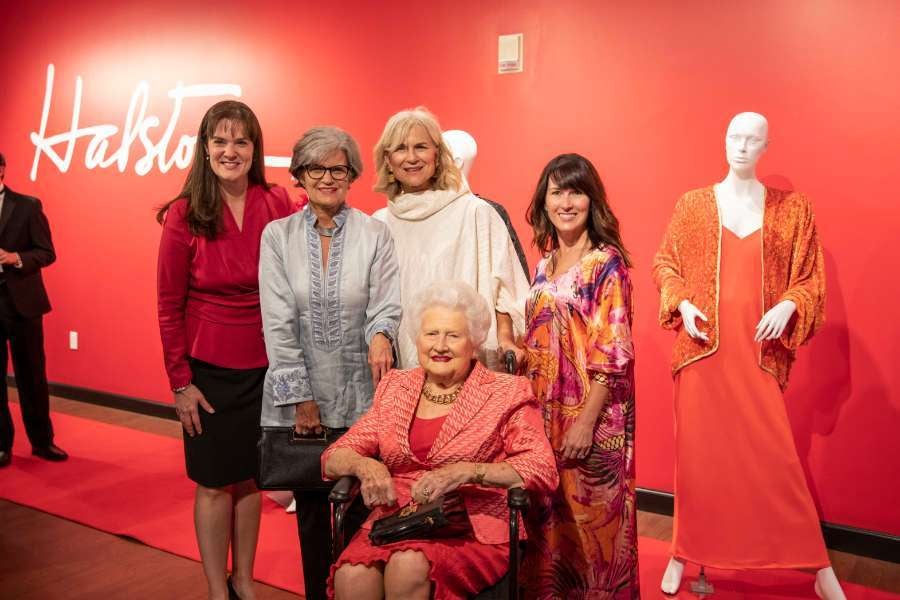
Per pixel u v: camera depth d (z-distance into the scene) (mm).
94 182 5805
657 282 3084
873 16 3283
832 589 2926
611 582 2475
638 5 3752
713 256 2957
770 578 3240
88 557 3359
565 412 2463
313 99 4785
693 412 2992
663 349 3883
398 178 2586
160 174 5457
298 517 2605
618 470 2451
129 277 5699
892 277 3352
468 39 4203
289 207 2783
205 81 5211
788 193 2965
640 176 3822
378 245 2461
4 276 4398
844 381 3492
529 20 4020
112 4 5570
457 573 1969
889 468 3432
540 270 2564
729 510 2951
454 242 2564
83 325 5984
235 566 2881
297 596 3035
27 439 5027
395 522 1966
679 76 3688
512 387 2160
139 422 5477
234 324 2648
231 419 2670
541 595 2514
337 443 2209
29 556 3363
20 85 6148
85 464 4551
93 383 5988
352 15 4586
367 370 2475
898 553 3416
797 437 3617
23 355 4496
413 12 4367
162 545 3449
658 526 3801
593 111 3898
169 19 5324
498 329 2627
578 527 2461
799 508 2918
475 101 4215
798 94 3453
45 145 6055
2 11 6156
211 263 2598
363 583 1985
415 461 2139
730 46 3570
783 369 2949
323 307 2416
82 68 5789
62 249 6039
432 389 2230
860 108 3340
